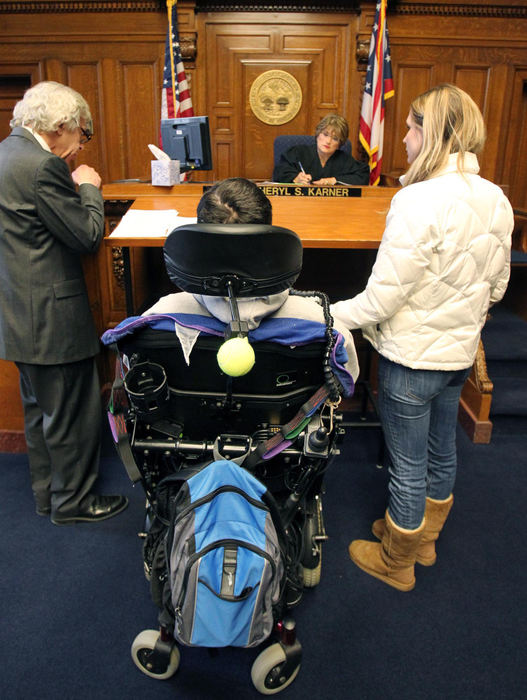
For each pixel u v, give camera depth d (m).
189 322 1.01
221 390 1.11
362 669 1.39
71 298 1.68
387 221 1.32
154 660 1.30
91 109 4.56
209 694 1.32
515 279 3.25
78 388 1.79
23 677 1.35
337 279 2.47
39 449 1.87
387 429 1.52
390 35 4.36
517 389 2.66
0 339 1.67
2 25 4.37
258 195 1.01
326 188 2.47
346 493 2.11
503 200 1.31
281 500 1.33
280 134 4.63
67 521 1.90
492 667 1.40
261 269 0.90
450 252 1.26
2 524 1.90
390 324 1.39
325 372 1.05
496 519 1.97
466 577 1.70
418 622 1.53
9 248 1.59
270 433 1.17
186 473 1.15
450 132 1.26
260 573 1.00
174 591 1.03
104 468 2.23
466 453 2.39
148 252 2.62
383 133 4.59
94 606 1.57
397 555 1.61
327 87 4.51
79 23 4.35
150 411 1.09
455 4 4.24
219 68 4.47
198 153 2.68
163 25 4.34
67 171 1.57
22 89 4.73
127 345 1.06
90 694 1.32
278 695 1.32
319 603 1.59
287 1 4.27
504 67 4.44
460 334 1.37
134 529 1.89
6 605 1.57
